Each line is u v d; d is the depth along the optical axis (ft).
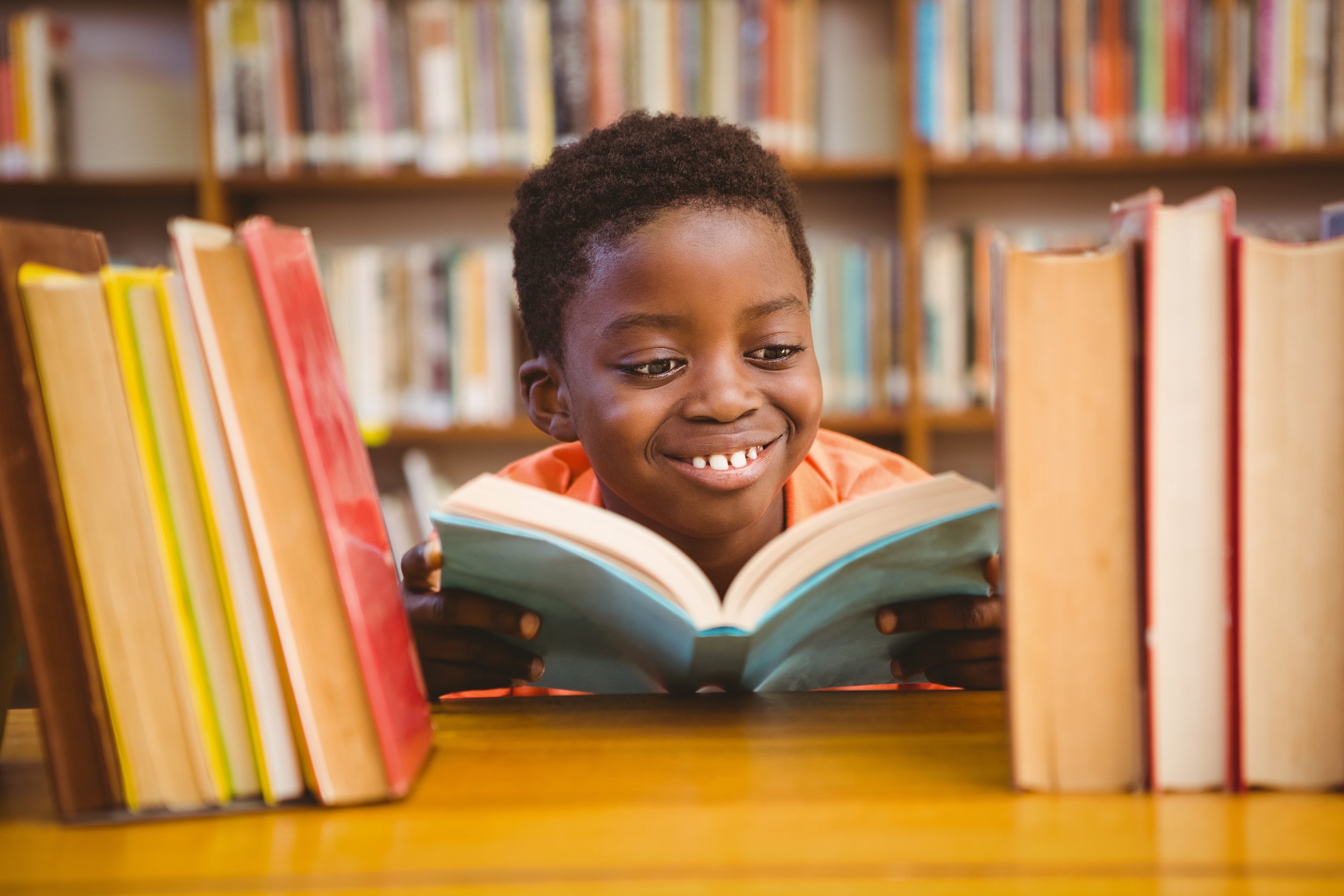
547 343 2.88
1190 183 6.73
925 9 5.85
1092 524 1.47
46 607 1.45
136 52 6.86
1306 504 1.46
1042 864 1.25
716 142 2.63
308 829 1.41
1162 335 1.44
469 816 1.45
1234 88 5.76
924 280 5.92
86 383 1.44
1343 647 1.47
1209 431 1.45
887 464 3.49
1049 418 1.46
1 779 1.69
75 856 1.34
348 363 5.92
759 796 1.51
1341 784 1.48
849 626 2.16
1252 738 1.49
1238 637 1.47
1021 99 5.84
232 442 1.43
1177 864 1.24
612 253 2.52
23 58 6.23
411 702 1.71
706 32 5.79
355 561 1.56
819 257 5.89
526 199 2.91
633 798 1.51
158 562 1.47
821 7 6.90
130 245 6.75
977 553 1.95
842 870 1.24
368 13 5.84
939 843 1.32
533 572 1.89
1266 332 1.44
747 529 2.89
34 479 1.44
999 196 6.88
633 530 1.80
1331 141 5.74
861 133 6.93
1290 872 1.22
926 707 2.05
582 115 5.81
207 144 5.93
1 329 1.42
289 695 1.50
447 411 5.93
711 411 2.44
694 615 1.76
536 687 3.26
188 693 1.48
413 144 5.87
